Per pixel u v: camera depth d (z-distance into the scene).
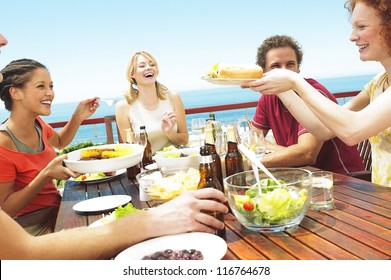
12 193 1.96
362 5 1.48
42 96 2.16
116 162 1.65
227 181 1.12
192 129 2.65
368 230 0.99
